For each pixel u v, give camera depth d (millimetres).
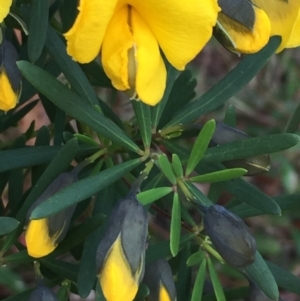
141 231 100
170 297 117
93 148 127
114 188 132
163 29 94
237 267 109
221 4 101
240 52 104
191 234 126
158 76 98
